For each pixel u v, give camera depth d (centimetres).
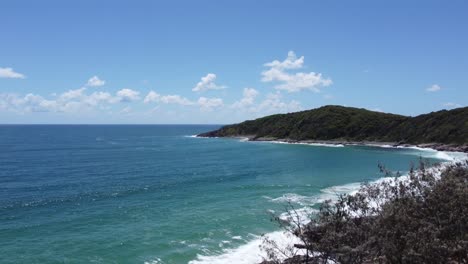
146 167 5934
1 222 2656
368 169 5425
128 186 4191
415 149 8869
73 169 5700
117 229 2475
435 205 1005
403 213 975
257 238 2234
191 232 2383
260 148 9612
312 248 1045
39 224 2600
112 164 6338
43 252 2042
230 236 2294
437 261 855
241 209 2975
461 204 977
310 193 3606
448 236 939
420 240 875
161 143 12025
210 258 1939
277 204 3133
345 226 1035
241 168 5731
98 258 1962
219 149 9456
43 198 3534
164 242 2198
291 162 6462
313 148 9475
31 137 15600
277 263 1298
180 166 6047
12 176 4984
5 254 2003
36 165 6188
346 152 8306
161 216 2809
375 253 941
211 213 2866
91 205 3222
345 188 3856
